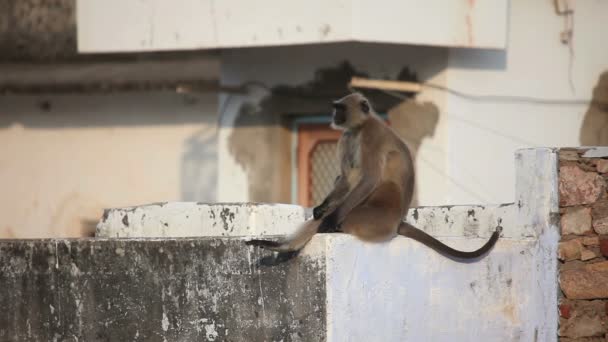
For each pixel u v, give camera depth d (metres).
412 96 29.98
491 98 29.69
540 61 29.94
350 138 20.81
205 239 17.67
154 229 21.38
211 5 29.98
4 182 38.00
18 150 37.84
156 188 36.00
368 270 17.23
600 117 29.86
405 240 17.97
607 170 19.61
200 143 35.38
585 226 19.64
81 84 36.41
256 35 29.30
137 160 36.28
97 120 36.84
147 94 36.09
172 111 35.78
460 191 29.34
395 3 27.83
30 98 37.66
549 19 29.94
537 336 19.53
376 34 27.77
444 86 29.41
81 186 37.06
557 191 19.53
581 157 19.64
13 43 37.41
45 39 37.12
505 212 20.42
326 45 31.06
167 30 30.75
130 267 18.36
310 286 16.67
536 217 19.70
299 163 32.28
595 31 29.91
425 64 29.69
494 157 29.70
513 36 29.86
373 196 19.55
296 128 32.38
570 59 29.97
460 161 29.41
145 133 36.19
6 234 37.94
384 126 20.64
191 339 17.73
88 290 18.78
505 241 19.23
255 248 17.22
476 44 28.47
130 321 18.34
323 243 16.64
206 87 33.56
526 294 19.42
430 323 18.19
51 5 37.09
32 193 37.62
